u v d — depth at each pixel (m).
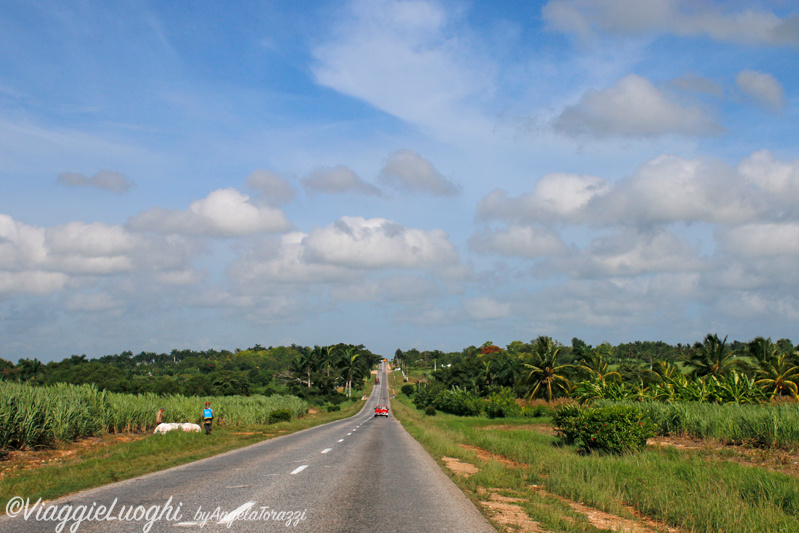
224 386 101.38
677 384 33.78
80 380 88.50
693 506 8.86
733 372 31.44
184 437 22.22
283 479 10.99
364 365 154.62
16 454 16.88
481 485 11.78
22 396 18.58
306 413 69.62
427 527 6.99
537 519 8.25
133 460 14.84
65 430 19.38
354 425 41.97
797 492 9.76
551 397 65.06
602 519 8.90
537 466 14.89
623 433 17.58
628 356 163.12
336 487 10.03
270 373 167.00
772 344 56.56
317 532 6.46
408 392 148.88
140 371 198.75
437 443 21.64
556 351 66.38
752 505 9.12
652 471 12.86
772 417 17.66
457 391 80.75
